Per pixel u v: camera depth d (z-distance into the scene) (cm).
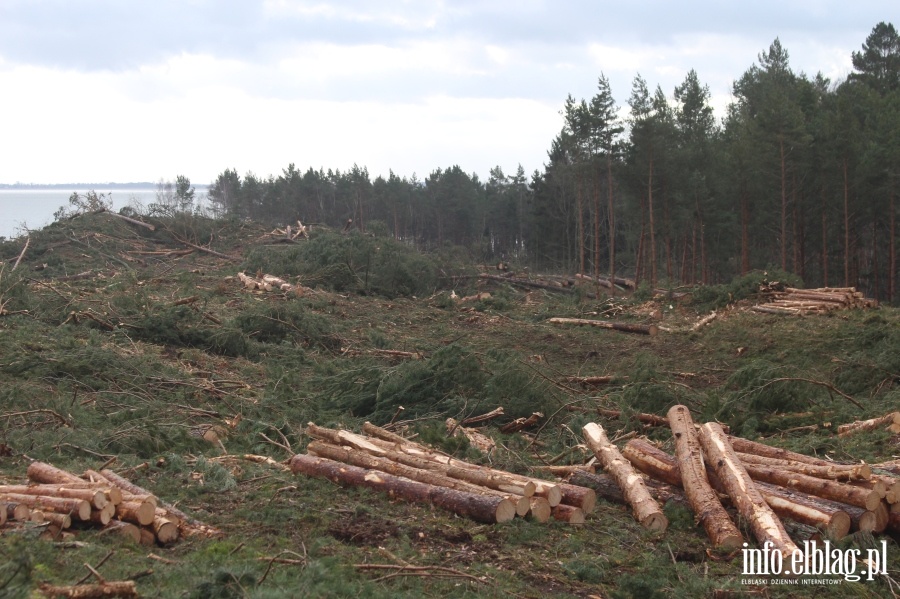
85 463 875
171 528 652
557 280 3788
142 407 1141
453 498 743
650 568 640
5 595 498
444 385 1252
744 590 604
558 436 1125
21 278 1870
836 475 723
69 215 3459
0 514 636
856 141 3578
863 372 1423
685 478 765
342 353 1745
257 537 669
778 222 3941
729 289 2402
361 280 2747
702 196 3809
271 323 1806
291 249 2956
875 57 5197
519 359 1409
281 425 1109
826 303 2192
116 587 525
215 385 1357
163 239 3497
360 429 1087
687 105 4594
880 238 4181
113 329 1666
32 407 1098
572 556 666
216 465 866
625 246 5469
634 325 2209
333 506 756
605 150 3703
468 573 614
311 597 524
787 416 1163
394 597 545
